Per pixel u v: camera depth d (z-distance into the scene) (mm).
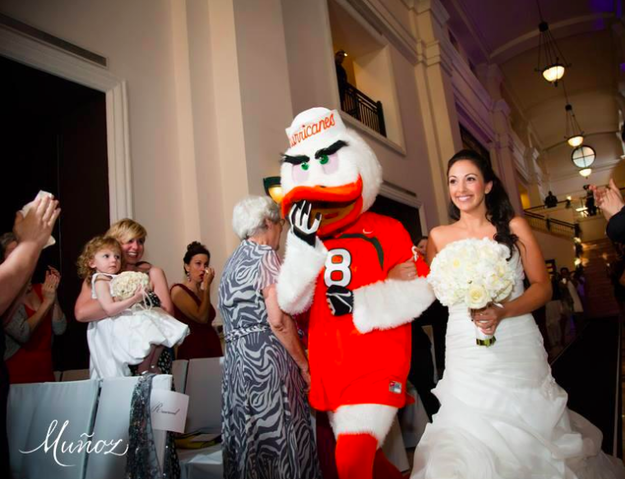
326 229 2125
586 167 18234
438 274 1767
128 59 3994
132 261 2512
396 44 8766
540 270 1951
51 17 3484
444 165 9094
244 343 1923
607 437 3148
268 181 4234
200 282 3510
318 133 2217
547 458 1695
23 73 3365
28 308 2625
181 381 2760
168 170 4094
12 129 3826
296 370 2008
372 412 1838
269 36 4855
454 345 1931
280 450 1796
